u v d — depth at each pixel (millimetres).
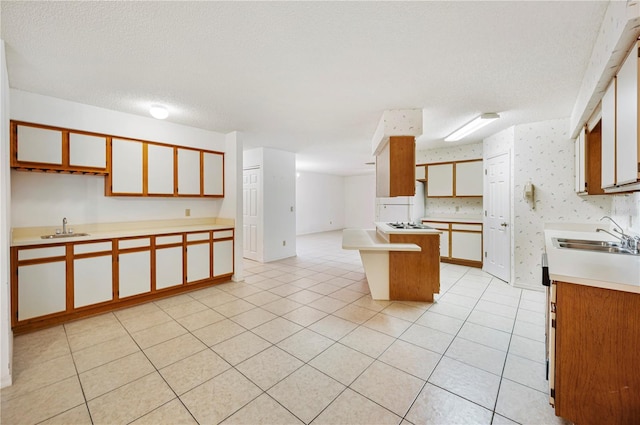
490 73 2346
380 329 2691
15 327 2557
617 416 1396
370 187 10891
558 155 3662
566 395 1482
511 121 3775
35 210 2924
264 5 1530
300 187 9914
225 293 3729
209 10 1573
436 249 3402
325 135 4480
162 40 1875
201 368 2064
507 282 4156
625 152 1534
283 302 3404
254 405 1695
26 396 1762
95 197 3309
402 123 3236
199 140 4074
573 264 1696
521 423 1564
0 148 1804
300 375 1983
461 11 1583
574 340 1464
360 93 2762
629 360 1372
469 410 1658
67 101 2941
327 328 2711
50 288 2672
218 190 4293
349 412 1640
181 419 1586
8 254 1880
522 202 3918
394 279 3469
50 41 1877
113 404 1700
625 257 1873
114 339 2482
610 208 3393
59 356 2211
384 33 1795
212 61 2154
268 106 3133
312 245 7770
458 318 2941
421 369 2057
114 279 3070
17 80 2459
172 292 3617
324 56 2082
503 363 2133
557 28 1741
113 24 1702
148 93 2771
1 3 1501
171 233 3523
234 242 4234
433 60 2137
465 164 5238
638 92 1376
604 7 1555
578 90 2684
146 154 3523
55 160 2852
